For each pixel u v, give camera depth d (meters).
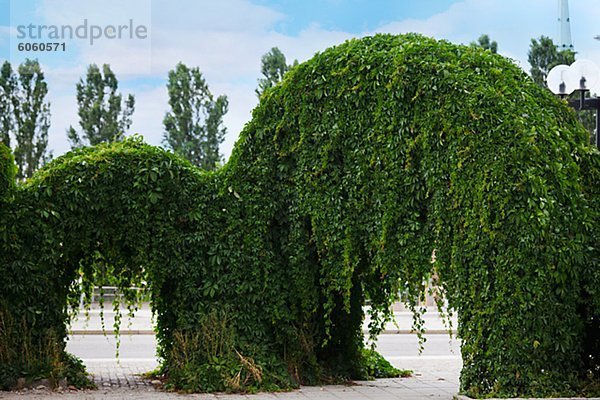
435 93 9.61
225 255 10.86
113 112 37.72
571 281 9.02
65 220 10.45
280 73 35.91
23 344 10.20
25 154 36.16
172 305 10.98
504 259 8.87
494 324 9.02
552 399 8.62
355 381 11.66
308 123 10.64
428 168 9.62
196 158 36.25
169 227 10.74
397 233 9.95
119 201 10.64
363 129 10.27
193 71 36.88
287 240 11.02
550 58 30.73
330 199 10.50
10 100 36.66
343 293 10.68
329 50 10.71
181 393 10.08
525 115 9.21
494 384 9.03
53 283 10.55
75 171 10.55
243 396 9.95
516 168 8.85
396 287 10.23
